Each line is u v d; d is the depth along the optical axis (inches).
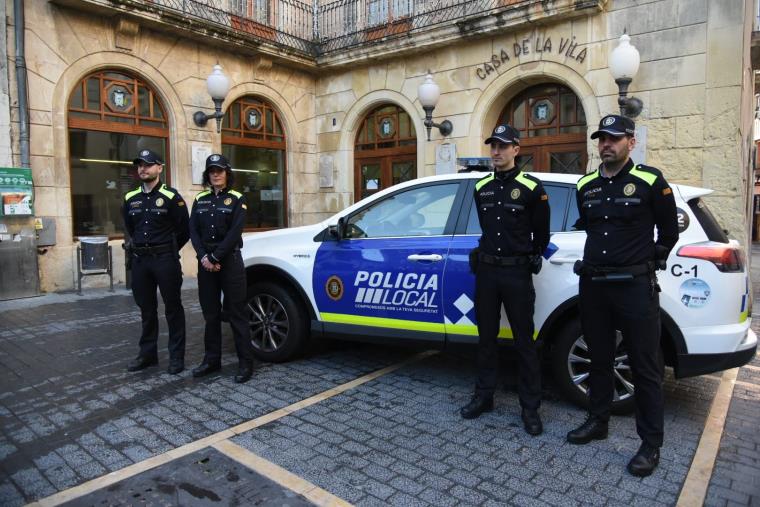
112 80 354.6
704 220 147.1
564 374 152.8
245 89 425.1
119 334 236.1
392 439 135.9
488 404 150.8
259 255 197.8
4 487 113.7
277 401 160.7
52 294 327.3
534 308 143.6
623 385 150.9
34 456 127.0
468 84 388.2
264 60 427.2
